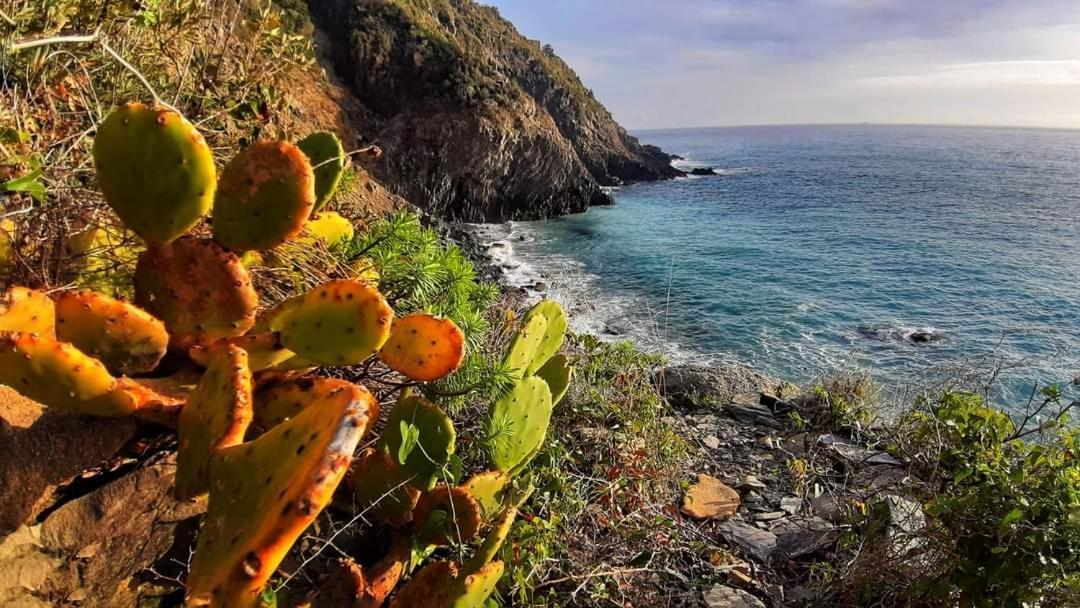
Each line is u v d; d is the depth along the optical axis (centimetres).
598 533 256
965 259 2264
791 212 3672
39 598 146
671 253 2305
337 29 3566
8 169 177
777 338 1287
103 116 222
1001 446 267
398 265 237
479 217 3353
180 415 152
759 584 261
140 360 160
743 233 2866
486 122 3212
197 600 117
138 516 160
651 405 363
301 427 123
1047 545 204
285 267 215
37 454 146
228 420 138
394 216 259
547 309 280
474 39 5247
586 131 5600
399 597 176
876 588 239
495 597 202
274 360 174
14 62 207
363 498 196
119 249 195
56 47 222
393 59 3447
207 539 124
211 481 132
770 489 354
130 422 156
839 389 504
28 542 144
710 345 1220
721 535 296
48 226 179
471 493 203
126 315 155
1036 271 2066
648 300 1558
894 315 1511
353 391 120
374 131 3241
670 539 270
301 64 339
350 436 114
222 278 166
